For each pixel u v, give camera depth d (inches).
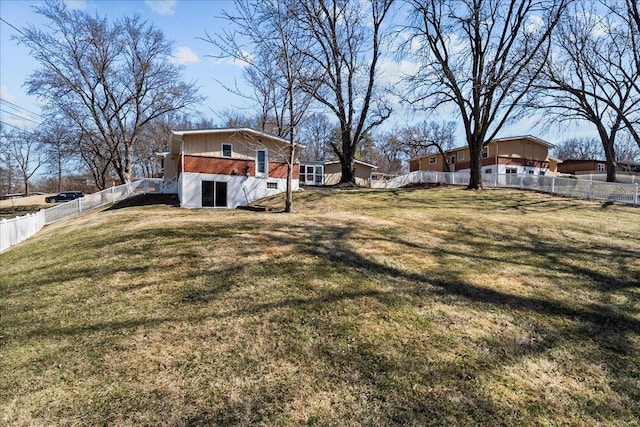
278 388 133.3
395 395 130.3
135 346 160.1
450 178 1039.6
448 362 150.9
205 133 660.7
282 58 454.3
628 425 120.5
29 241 434.0
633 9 704.4
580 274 259.0
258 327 175.2
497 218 451.5
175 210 581.6
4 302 215.0
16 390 133.1
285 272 241.9
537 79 757.3
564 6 635.5
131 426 115.4
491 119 737.0
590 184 649.6
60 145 1230.9
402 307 197.6
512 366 150.3
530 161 1312.7
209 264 257.0
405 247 305.4
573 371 149.3
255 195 703.1
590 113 911.0
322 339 165.2
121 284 228.8
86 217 586.6
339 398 128.4
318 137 2018.9
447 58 752.3
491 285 232.8
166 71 1189.1
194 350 157.0
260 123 1218.0
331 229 358.0
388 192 721.0
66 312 195.2
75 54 1082.1
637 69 808.3
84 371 143.7
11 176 2208.4
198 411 122.0
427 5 725.3
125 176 1187.9
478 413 122.6
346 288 218.8
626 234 381.1
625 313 201.8
